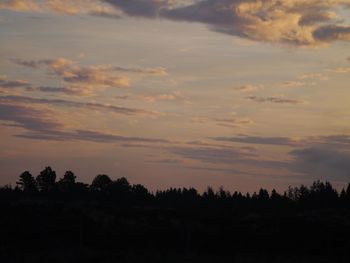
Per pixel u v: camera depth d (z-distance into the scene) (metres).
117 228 48.97
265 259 31.61
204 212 62.47
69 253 32.78
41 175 90.12
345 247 40.28
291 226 48.94
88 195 90.50
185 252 35.25
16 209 53.16
